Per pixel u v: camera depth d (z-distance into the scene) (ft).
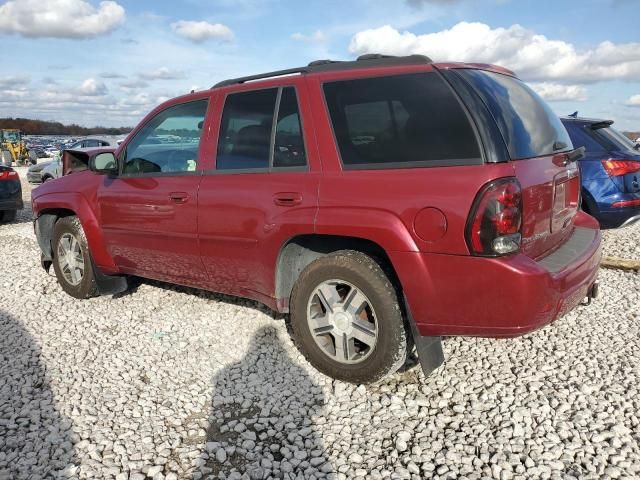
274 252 11.41
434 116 9.65
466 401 10.36
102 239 15.65
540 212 9.82
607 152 20.97
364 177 10.13
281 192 11.16
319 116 10.96
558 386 10.71
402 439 9.15
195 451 9.13
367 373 10.62
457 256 9.12
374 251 10.73
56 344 13.65
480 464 8.48
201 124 13.14
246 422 9.96
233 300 16.29
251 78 12.58
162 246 13.91
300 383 11.27
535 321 9.04
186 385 11.41
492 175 8.86
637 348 12.31
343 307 10.80
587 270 10.45
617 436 9.01
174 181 13.39
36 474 8.55
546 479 8.08
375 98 10.37
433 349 10.33
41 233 18.33
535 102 11.46
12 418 10.22
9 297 17.56
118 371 12.10
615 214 20.62
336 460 8.75
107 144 61.62
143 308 15.99
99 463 8.83
